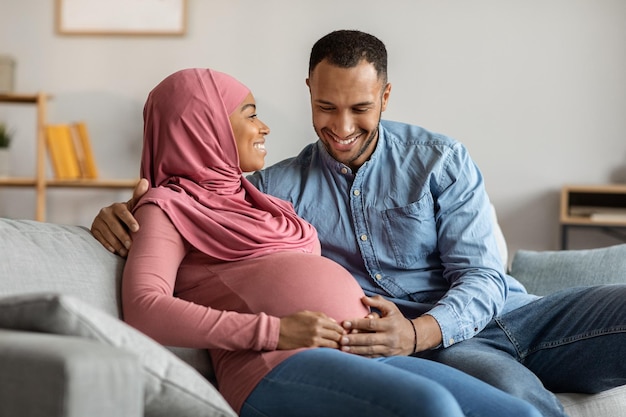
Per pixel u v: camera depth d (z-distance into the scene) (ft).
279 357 5.49
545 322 7.01
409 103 17.67
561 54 17.44
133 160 18.13
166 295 5.67
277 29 17.78
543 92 17.49
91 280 5.70
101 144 18.13
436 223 7.46
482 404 5.24
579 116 17.46
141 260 5.83
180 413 4.75
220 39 17.89
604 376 6.67
